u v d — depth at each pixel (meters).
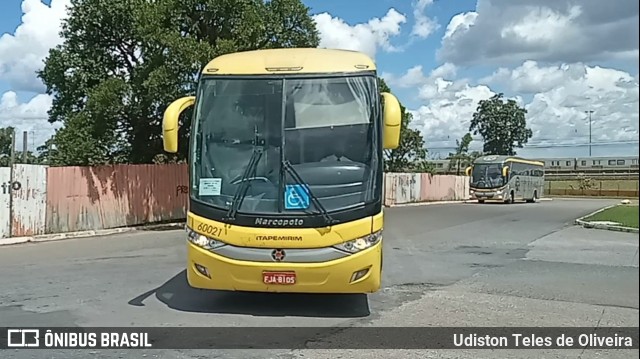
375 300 8.84
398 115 7.59
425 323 7.49
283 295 8.95
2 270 11.54
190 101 8.28
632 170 81.69
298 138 7.38
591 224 21.97
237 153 7.43
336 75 7.66
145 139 24.97
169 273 11.09
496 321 7.63
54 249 15.38
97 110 22.30
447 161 79.94
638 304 8.68
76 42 25.72
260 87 7.62
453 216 29.14
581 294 9.39
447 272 11.55
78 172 19.91
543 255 14.09
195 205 7.43
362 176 7.34
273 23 22.92
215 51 20.81
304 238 7.02
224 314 7.79
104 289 9.47
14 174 17.56
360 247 7.15
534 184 52.50
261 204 7.16
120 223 21.59
